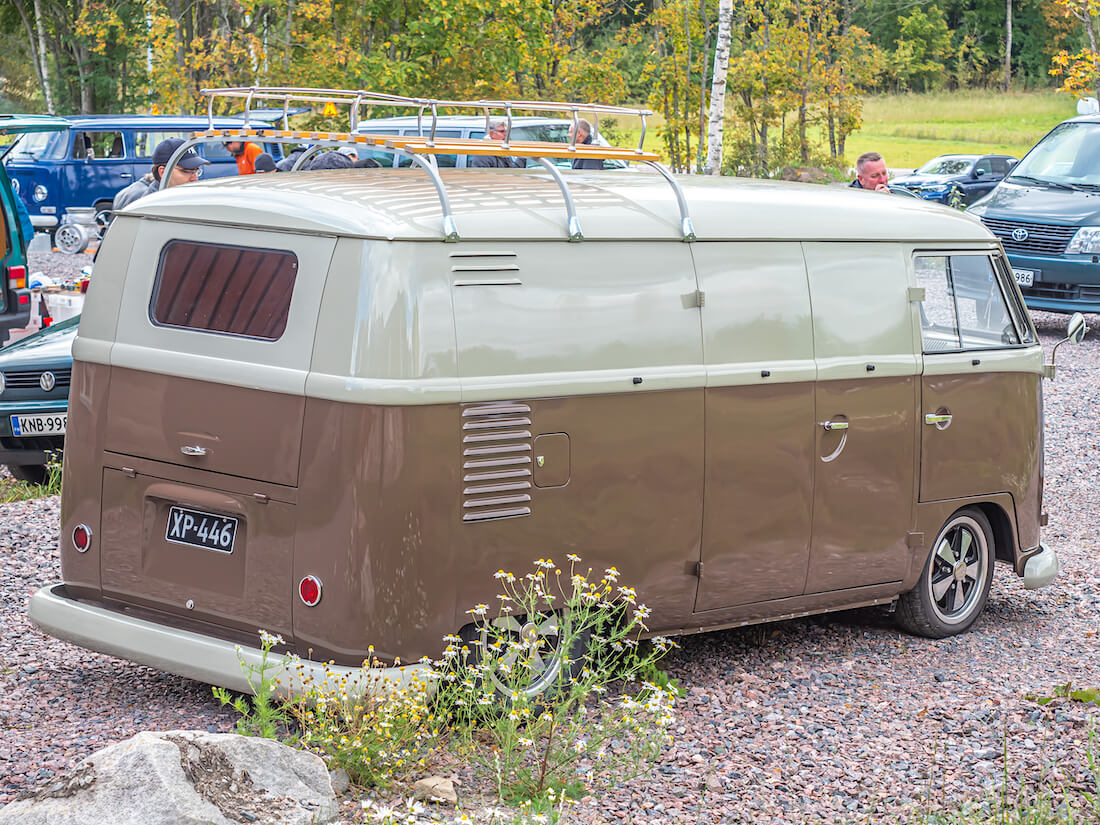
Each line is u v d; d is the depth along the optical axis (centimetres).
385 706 470
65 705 551
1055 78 7150
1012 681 628
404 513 478
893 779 500
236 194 523
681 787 484
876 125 5856
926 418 661
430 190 525
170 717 534
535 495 514
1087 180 1842
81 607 545
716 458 575
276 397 494
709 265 573
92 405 549
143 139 2633
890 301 645
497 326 500
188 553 523
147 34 3017
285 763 425
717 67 2527
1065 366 1571
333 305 483
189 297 525
